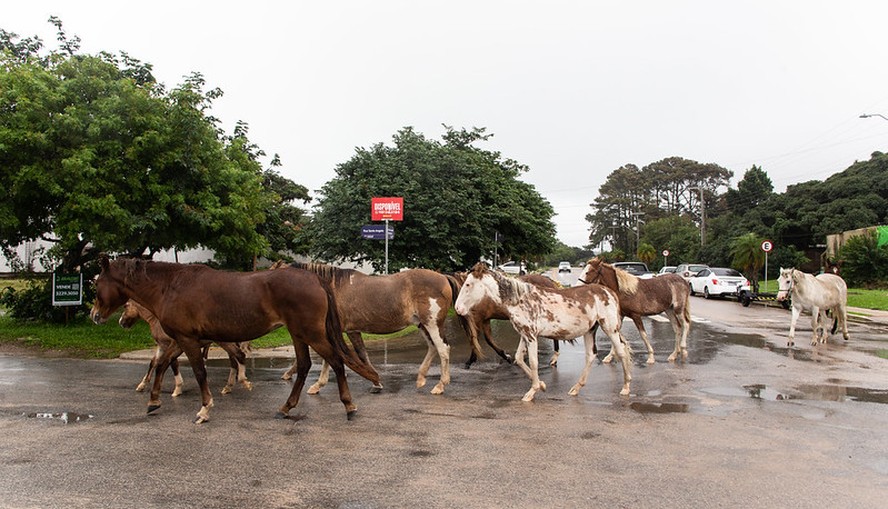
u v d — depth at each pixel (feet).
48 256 50.01
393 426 23.39
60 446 20.53
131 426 23.24
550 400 28.09
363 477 17.66
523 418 24.68
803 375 34.06
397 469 18.37
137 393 29.37
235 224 48.83
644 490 16.74
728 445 20.98
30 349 42.93
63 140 43.29
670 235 235.81
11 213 42.83
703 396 28.86
